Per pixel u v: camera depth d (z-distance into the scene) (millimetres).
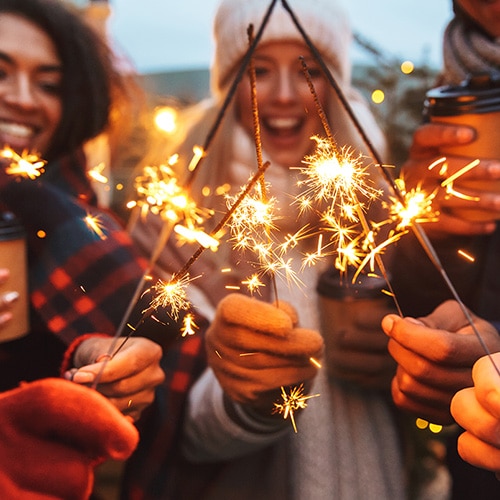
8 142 1318
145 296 1079
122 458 554
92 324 1053
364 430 1263
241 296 837
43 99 1341
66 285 1075
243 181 1479
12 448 537
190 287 1327
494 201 917
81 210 1162
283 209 1383
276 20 1426
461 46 1174
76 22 1371
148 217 1472
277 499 1216
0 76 1315
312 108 1469
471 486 1143
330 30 1486
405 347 792
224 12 1546
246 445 1083
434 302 1123
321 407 1258
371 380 1096
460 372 773
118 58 1562
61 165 1381
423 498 1845
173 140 1718
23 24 1305
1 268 895
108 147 1714
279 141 1497
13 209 1108
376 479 1238
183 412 1136
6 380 1063
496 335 835
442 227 980
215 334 844
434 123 949
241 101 1500
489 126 896
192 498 1205
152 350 848
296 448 1242
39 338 1082
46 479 530
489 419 617
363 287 1035
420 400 799
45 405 536
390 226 1291
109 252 1114
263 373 836
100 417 538
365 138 611
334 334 1067
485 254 1111
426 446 1796
